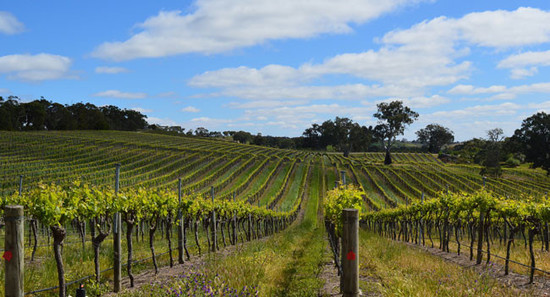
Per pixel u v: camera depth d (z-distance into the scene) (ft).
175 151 236.63
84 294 19.74
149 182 145.79
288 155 312.71
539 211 35.12
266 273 26.66
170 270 33.37
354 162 288.92
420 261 33.50
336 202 32.30
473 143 367.66
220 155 243.19
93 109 433.89
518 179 232.73
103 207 26.27
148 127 558.97
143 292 22.63
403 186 196.34
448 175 214.07
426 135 506.07
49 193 23.98
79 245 46.42
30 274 26.30
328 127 413.39
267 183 196.44
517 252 43.98
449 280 23.44
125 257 38.93
